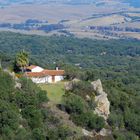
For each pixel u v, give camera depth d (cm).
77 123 11294
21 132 9575
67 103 11756
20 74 14388
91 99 12669
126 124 12900
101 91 13325
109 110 12962
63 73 15725
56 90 13562
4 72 12125
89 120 11444
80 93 12900
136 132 12862
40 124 10306
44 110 11081
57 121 10906
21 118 10294
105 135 11538
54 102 12194
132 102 14138
